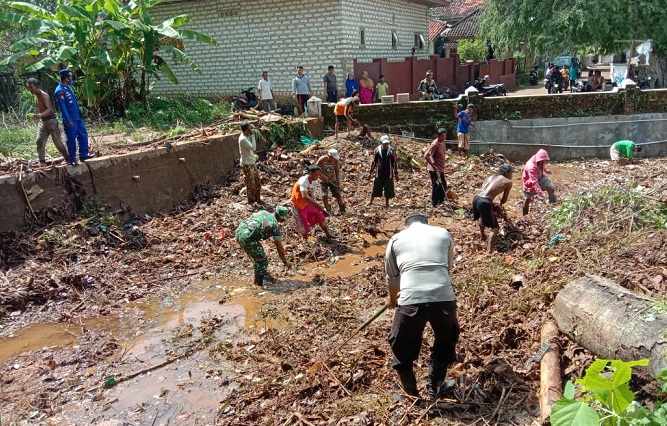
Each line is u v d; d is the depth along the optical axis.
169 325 6.77
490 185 8.07
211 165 11.97
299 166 12.84
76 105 9.45
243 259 8.83
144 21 15.15
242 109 17.05
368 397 4.73
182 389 5.34
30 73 16.14
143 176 10.48
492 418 4.24
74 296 7.59
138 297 7.62
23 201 8.73
